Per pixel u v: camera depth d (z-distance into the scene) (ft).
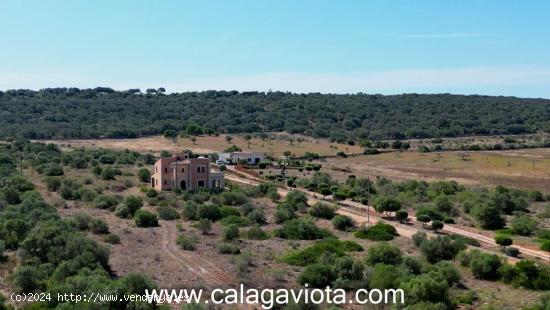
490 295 187.32
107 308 147.23
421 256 232.73
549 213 349.41
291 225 285.02
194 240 249.96
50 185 396.98
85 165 528.63
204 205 322.55
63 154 588.09
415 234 267.59
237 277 196.34
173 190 407.85
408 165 625.82
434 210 337.52
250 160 618.85
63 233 215.92
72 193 366.43
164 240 256.93
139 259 219.82
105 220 299.99
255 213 311.27
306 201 376.07
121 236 261.44
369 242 265.54
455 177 536.01
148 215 293.43
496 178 529.04
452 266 206.39
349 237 277.64
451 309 170.30
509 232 296.30
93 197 362.74
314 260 221.05
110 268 204.44
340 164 631.97
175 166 417.69
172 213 315.78
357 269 192.95
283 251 241.14
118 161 577.84
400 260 214.48
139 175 466.70
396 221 322.14
